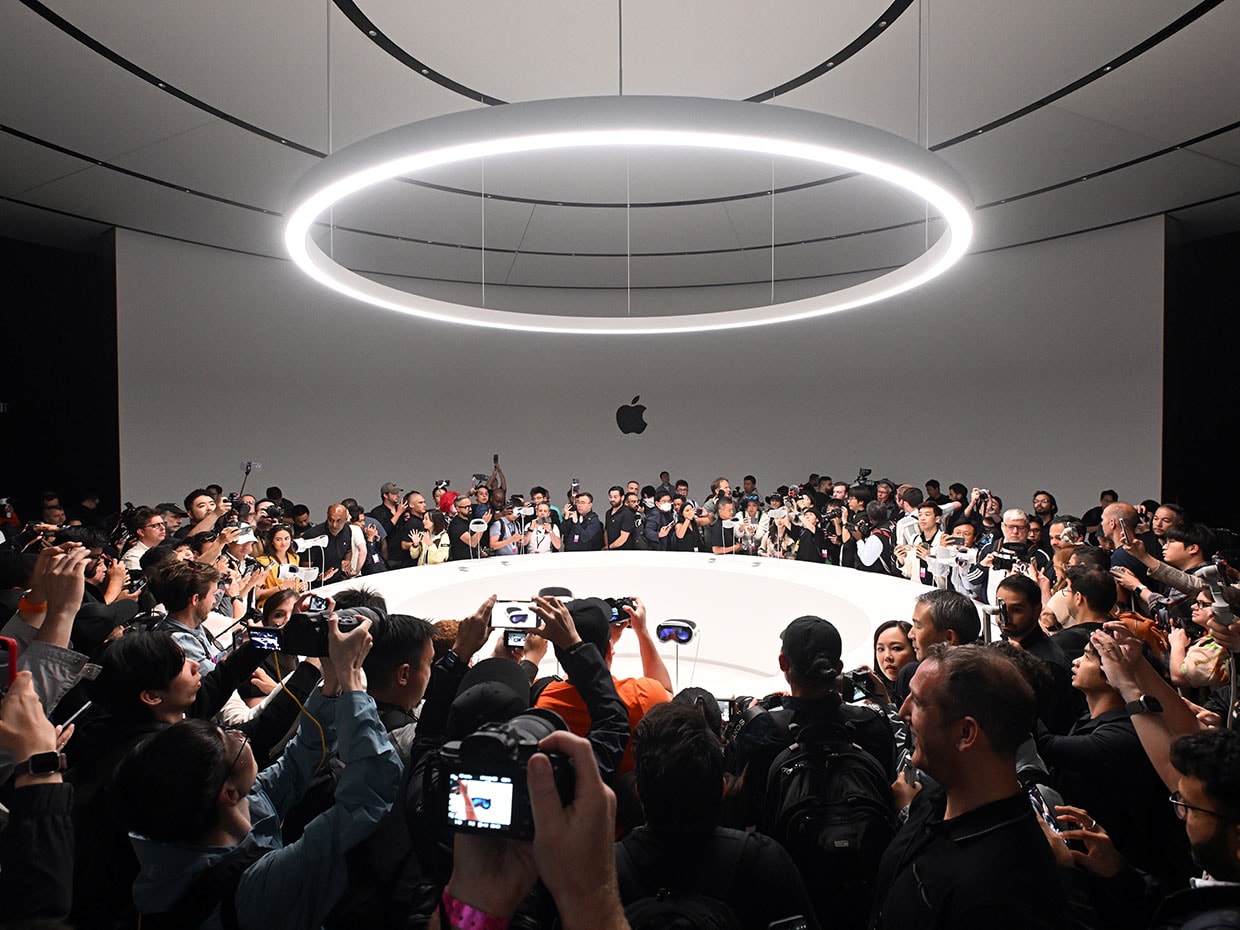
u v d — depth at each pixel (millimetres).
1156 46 4258
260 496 8234
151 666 1523
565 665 1410
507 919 760
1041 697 1703
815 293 9570
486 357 9898
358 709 1309
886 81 4664
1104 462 7453
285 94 4750
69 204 6582
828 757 1513
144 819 1125
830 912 1381
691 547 7230
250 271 8219
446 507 6988
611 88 4707
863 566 5656
